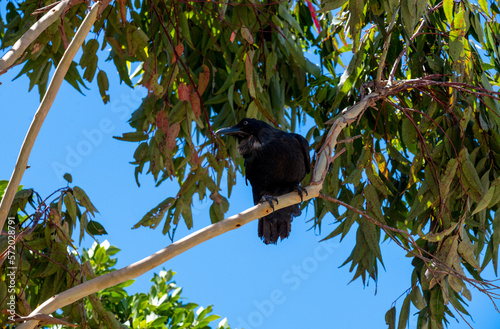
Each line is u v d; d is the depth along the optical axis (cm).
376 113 863
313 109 954
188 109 739
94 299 739
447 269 661
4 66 470
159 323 1098
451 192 784
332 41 952
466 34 776
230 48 875
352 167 873
